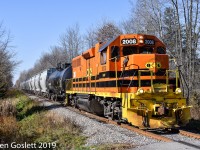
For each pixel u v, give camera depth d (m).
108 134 12.04
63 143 11.21
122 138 11.22
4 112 19.55
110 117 15.34
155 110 12.54
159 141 10.67
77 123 15.07
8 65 33.94
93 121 15.62
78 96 21.78
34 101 29.73
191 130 13.79
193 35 26.23
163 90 13.17
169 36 31.58
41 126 14.21
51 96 36.31
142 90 12.58
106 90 15.21
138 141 10.71
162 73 13.52
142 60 13.36
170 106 12.83
